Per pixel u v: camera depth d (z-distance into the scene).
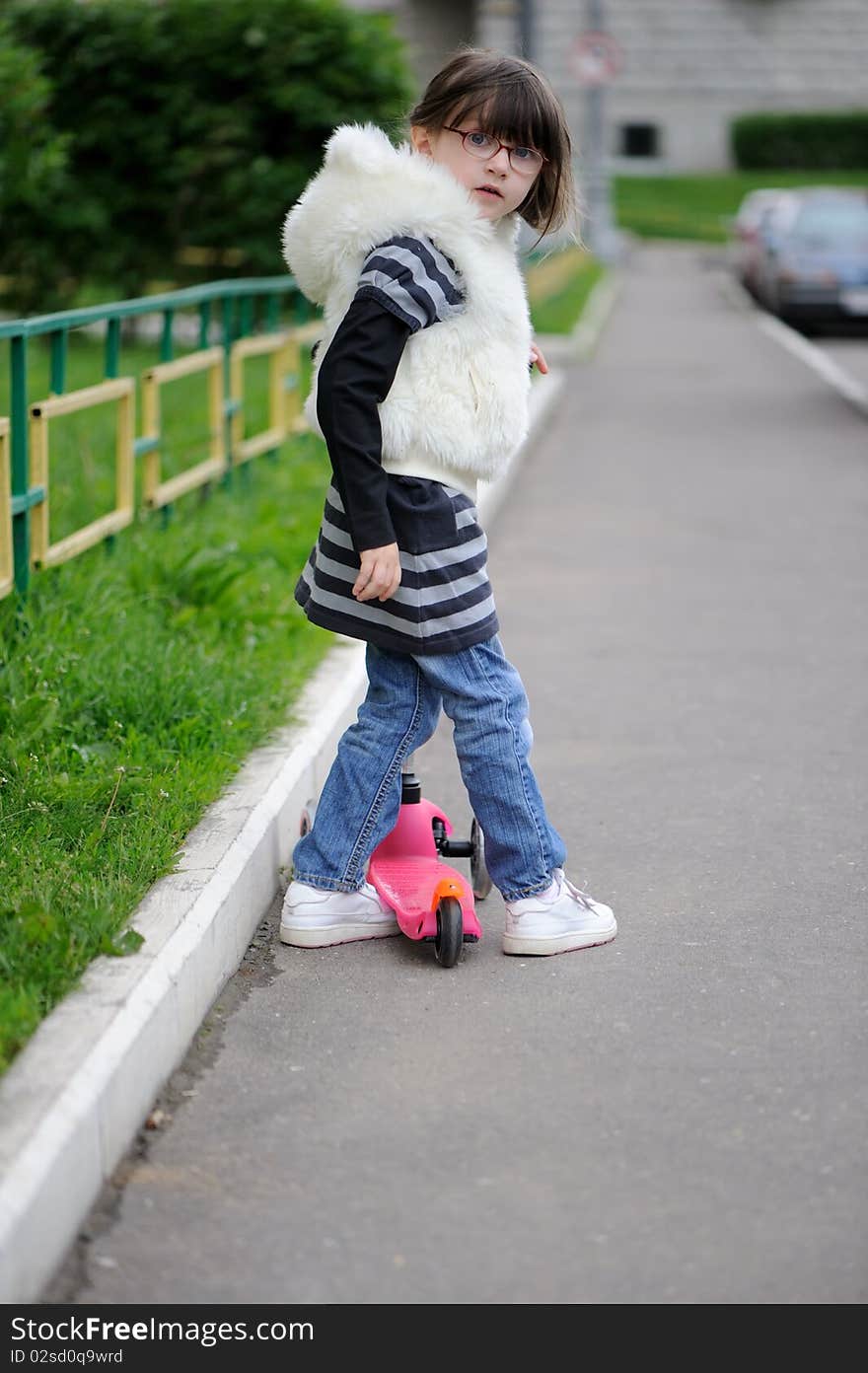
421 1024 4.47
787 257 27.95
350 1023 4.48
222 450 10.88
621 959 4.92
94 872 4.75
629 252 44.84
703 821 6.19
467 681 4.76
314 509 10.73
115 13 19.95
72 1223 3.42
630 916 5.27
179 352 19.08
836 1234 3.48
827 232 28.83
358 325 4.33
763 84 54.81
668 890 5.50
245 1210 3.56
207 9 19.97
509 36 51.09
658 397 19.62
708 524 12.34
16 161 17.94
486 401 4.50
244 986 4.72
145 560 8.13
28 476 7.15
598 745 7.15
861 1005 4.59
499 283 4.48
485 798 4.87
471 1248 3.43
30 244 20.81
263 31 19.80
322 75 19.88
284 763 5.86
